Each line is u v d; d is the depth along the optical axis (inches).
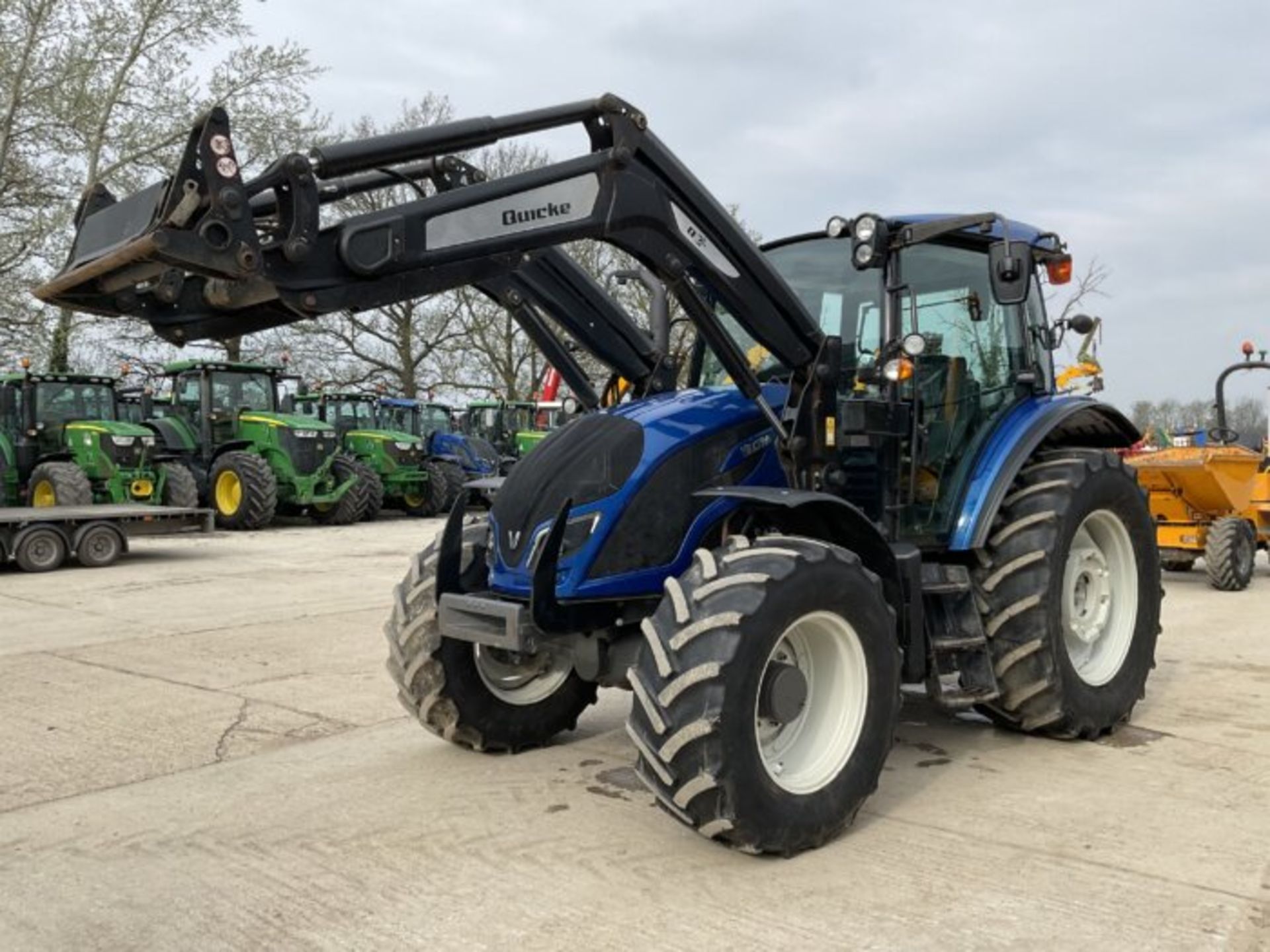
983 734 194.2
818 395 164.1
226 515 681.0
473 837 145.6
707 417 162.9
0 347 854.5
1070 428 221.8
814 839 137.0
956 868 132.7
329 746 190.2
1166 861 134.4
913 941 113.1
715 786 128.0
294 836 146.9
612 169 146.3
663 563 155.3
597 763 179.6
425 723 178.7
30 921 121.6
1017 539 179.5
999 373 193.6
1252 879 128.6
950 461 182.1
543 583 147.0
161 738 195.5
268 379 740.7
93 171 873.5
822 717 144.6
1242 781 166.2
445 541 168.2
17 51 829.2
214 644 285.3
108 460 613.0
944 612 178.4
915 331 178.4
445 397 1280.8
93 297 136.1
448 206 134.7
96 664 260.1
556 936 115.7
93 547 464.8
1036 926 116.3
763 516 162.7
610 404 197.3
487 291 177.6
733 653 128.1
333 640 290.5
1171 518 421.1
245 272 120.3
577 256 838.5
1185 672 247.9
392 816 153.9
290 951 113.5
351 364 1262.3
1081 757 179.9
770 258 190.5
